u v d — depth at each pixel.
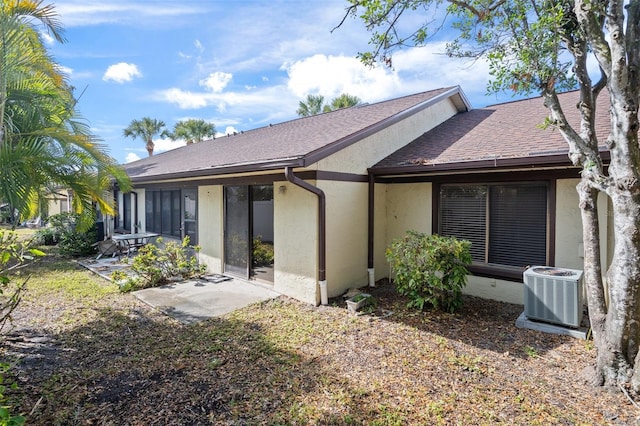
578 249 5.71
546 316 5.04
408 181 7.71
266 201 8.02
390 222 8.01
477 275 6.79
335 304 6.34
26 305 6.19
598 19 3.74
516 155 5.67
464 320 5.51
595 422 3.00
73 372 3.85
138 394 3.43
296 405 3.26
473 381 3.69
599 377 3.57
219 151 10.66
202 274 8.55
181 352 4.36
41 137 5.15
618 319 3.45
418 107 8.90
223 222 8.54
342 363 4.09
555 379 3.73
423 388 3.55
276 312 5.92
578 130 6.17
